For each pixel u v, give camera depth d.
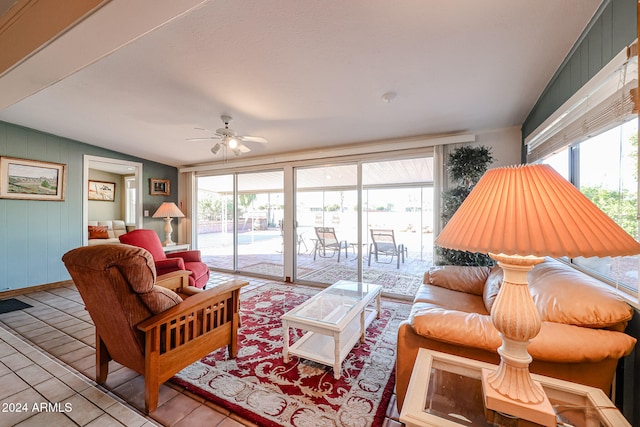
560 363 1.14
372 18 1.52
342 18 1.52
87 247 1.54
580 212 0.78
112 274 1.39
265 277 4.78
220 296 1.96
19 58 1.60
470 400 0.99
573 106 1.75
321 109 2.76
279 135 3.59
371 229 5.14
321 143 3.96
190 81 2.29
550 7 1.40
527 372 0.89
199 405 1.60
